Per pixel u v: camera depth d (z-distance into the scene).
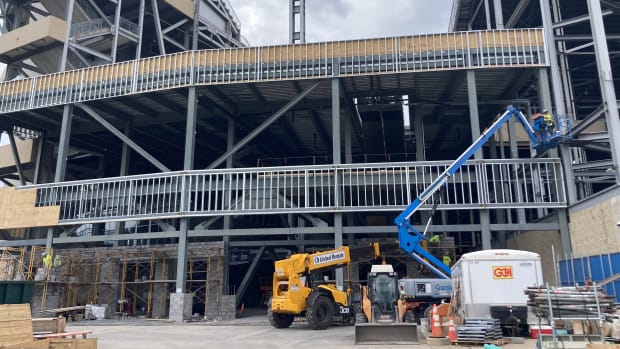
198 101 40.56
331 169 34.94
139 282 36.81
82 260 38.97
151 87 38.72
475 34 35.06
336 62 36.06
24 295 22.44
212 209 35.56
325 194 34.62
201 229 35.75
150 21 61.75
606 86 29.25
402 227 28.22
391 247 28.53
